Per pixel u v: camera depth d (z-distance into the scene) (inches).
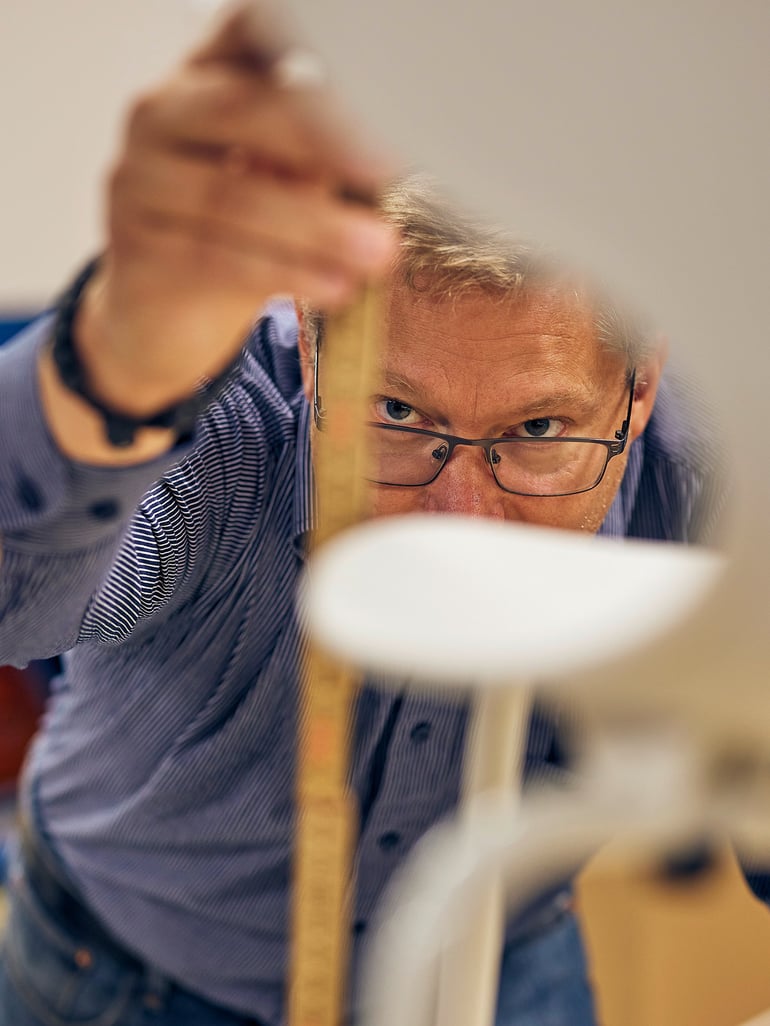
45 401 20.6
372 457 35.9
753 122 7.5
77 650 39.4
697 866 9.7
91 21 74.2
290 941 41.9
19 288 80.4
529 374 33.2
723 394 8.4
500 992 41.9
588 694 8.5
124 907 43.0
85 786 42.1
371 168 13.7
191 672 36.8
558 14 7.3
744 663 8.0
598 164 7.7
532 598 9.0
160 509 31.7
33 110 76.0
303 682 36.0
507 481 35.9
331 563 10.0
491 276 30.5
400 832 37.6
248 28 12.8
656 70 7.4
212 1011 44.2
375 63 7.7
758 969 14.0
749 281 7.9
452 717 34.7
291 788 38.4
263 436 33.9
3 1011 47.5
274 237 14.6
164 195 14.6
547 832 9.7
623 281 8.5
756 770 8.7
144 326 17.0
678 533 37.5
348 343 23.0
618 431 35.8
